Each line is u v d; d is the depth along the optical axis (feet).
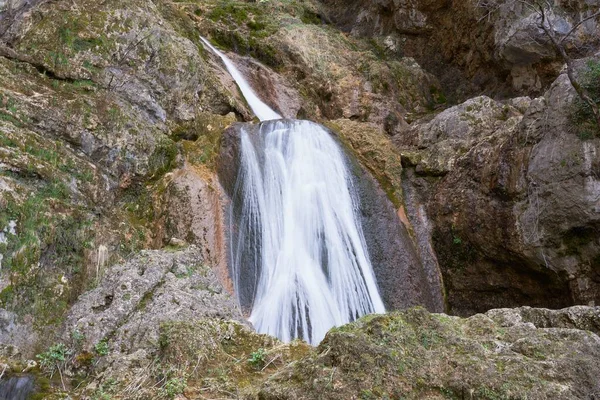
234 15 45.39
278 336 21.89
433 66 46.91
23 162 18.70
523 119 26.58
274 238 24.85
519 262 26.61
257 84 38.27
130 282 16.25
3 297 16.38
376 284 26.58
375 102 39.58
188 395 11.22
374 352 10.16
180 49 28.25
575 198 23.40
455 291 29.32
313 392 9.78
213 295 17.19
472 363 10.07
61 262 18.40
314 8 52.95
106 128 22.67
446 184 30.42
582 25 34.42
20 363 14.44
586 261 24.13
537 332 11.29
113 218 21.52
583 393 9.68
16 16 24.50
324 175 28.37
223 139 26.76
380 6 50.47
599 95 23.72
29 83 21.91
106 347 14.40
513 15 37.24
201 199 23.22
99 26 25.09
